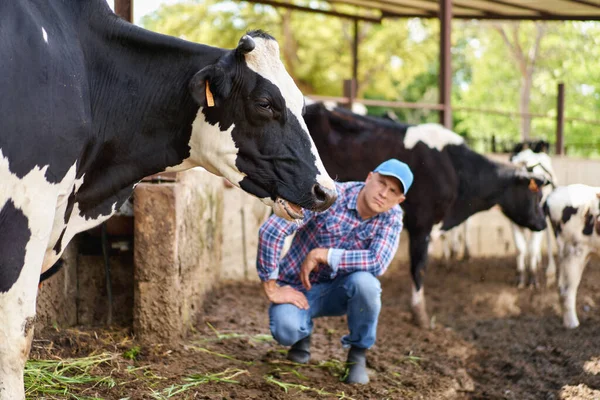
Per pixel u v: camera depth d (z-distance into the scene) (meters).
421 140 6.30
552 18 10.70
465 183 6.53
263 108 2.99
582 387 4.20
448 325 5.99
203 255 5.40
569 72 17.14
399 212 3.95
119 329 4.37
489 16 11.18
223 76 2.90
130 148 3.15
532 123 19.16
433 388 4.11
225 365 4.06
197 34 23.27
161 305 4.18
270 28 23.52
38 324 4.10
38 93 2.61
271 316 3.95
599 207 5.48
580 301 6.80
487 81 22.81
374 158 6.18
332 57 23.47
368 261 3.84
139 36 3.08
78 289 4.51
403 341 5.21
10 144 2.53
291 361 4.22
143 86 3.10
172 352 4.12
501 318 6.24
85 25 3.01
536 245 7.80
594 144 15.80
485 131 22.81
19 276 2.65
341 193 3.97
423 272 6.01
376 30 23.70
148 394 3.46
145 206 4.12
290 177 3.05
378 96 28.33
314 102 6.10
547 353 5.02
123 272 4.51
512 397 4.23
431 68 31.38
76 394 3.39
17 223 2.63
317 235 4.00
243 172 3.09
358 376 3.99
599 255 5.62
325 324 5.41
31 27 2.64
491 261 9.59
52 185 2.72
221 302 5.77
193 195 4.89
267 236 3.82
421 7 11.48
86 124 2.83
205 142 3.10
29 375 3.49
